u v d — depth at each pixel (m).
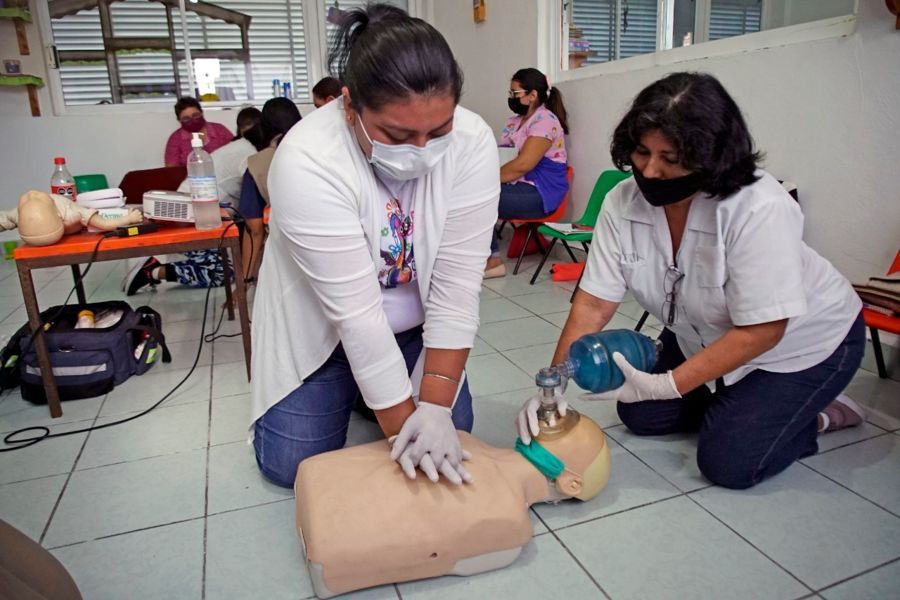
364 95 0.95
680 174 1.10
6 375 2.09
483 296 3.11
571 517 1.36
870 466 1.51
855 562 1.20
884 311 1.75
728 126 1.05
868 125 2.12
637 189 1.34
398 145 1.02
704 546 1.26
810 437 1.51
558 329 2.59
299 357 1.38
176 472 1.59
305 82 5.45
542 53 3.94
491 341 2.47
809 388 1.37
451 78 0.95
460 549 1.14
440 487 1.15
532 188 3.38
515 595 1.14
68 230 1.93
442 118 0.98
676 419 1.64
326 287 1.14
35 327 1.84
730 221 1.18
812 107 2.29
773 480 1.47
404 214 1.24
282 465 1.45
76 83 4.99
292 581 1.20
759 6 2.57
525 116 3.58
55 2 4.81
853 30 2.12
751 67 2.51
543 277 3.46
